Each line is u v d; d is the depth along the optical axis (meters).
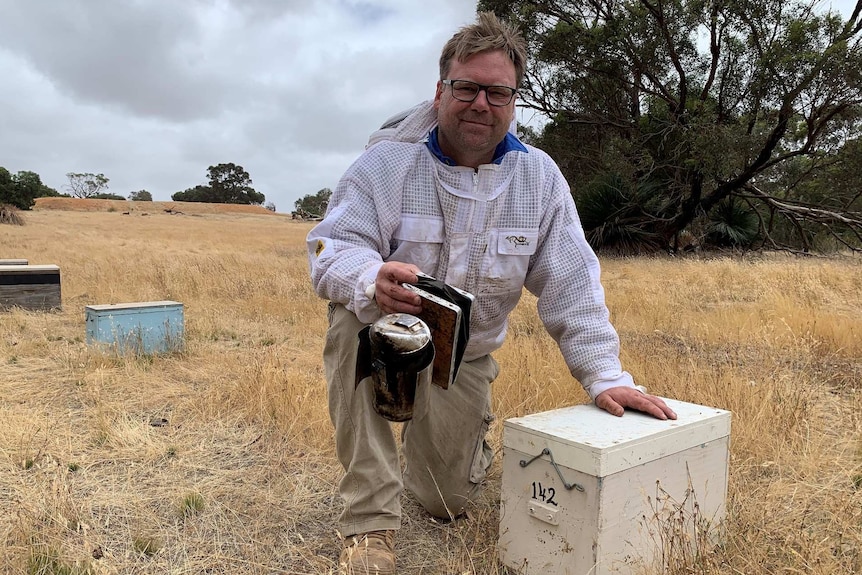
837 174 22.80
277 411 3.79
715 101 20.89
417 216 2.21
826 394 4.36
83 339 6.30
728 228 21.73
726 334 6.31
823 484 2.82
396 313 1.83
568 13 21.89
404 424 2.63
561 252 2.36
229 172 126.00
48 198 80.19
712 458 2.26
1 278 7.77
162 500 2.81
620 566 1.97
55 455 3.24
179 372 5.02
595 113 23.44
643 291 9.53
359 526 2.17
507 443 2.17
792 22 18.42
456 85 2.06
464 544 2.26
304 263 15.66
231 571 2.28
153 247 21.92
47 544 2.32
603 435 1.99
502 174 2.24
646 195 21.39
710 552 2.10
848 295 9.12
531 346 5.23
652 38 19.98
